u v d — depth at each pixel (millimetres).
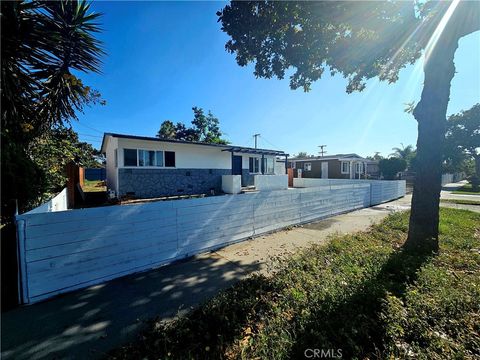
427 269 3043
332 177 24250
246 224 5133
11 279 2482
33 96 3451
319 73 5133
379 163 26312
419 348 1753
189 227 4070
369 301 2340
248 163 16938
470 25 3604
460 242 4484
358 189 9750
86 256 2902
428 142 4137
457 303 2266
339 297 2393
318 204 7422
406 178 30641
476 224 6332
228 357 1779
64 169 7715
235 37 4531
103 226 3055
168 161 12523
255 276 3135
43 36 3201
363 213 8656
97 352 1826
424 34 3998
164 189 12305
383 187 12148
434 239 4039
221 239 4609
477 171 26531
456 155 27031
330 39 4336
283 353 1744
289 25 4207
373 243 4629
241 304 2414
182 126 30453
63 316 2291
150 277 3227
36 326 2131
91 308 2438
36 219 2527
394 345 1792
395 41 4223
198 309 2387
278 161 23703
